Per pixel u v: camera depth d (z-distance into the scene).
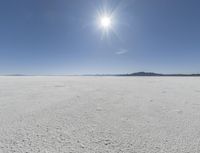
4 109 5.03
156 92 9.29
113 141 2.85
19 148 2.55
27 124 3.69
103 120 4.05
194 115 4.51
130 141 2.85
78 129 3.42
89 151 2.48
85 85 13.51
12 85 12.82
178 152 2.45
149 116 4.42
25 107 5.32
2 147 2.58
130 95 8.08
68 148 2.57
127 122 3.91
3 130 3.31
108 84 14.87
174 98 7.25
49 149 2.53
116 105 5.75
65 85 13.29
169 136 3.07
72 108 5.25
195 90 10.28
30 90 9.70
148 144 2.73
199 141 2.84
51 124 3.71
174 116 4.42
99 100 6.67
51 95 7.86
